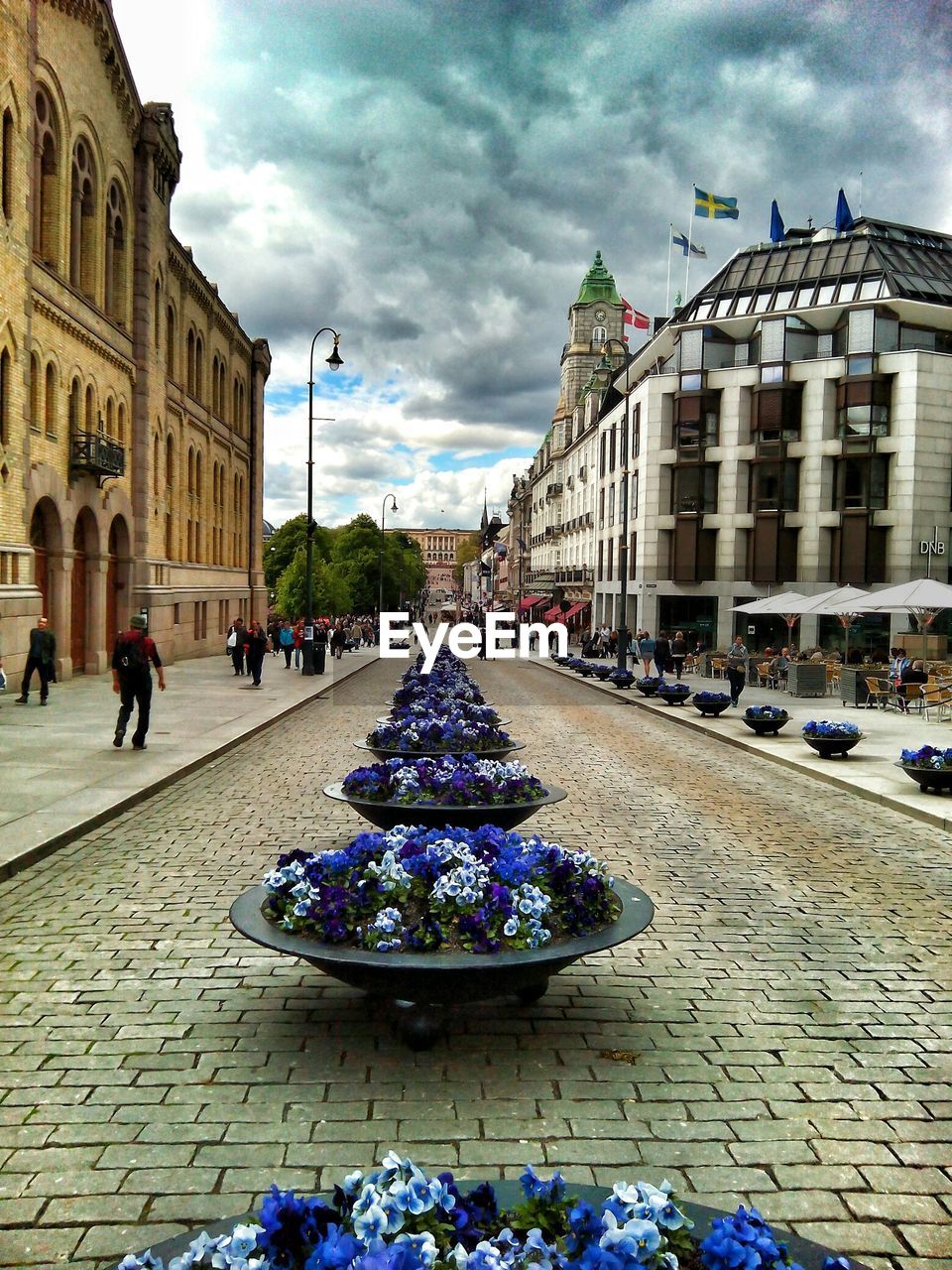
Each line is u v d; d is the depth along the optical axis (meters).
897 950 6.16
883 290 44.28
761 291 47.84
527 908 4.49
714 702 20.78
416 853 5.08
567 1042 4.68
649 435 48.34
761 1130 3.88
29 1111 3.93
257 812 10.13
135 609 29.73
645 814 10.56
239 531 49.53
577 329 102.94
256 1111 3.94
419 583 136.00
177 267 34.62
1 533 19.52
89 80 24.98
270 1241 2.24
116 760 12.79
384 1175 2.45
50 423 22.73
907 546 42.59
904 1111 4.07
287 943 4.39
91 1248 3.09
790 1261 2.32
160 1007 5.01
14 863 7.59
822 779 13.25
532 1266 2.13
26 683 18.89
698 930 6.50
